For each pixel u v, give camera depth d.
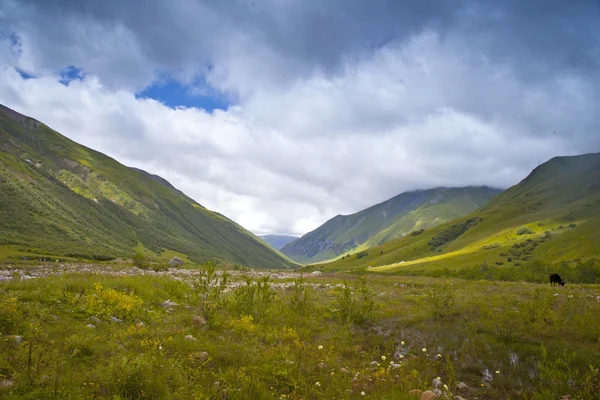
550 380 7.78
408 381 8.35
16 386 6.09
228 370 8.12
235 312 15.27
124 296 14.47
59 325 10.35
